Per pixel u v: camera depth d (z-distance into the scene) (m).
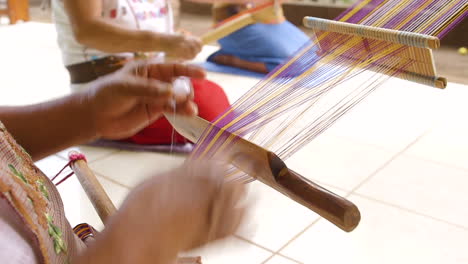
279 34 3.05
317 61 0.58
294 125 0.53
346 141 2.09
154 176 0.35
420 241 1.49
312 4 4.12
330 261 1.41
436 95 2.58
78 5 1.59
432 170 1.86
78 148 2.07
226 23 1.57
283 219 1.57
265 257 1.41
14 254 0.35
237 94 2.69
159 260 0.33
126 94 0.59
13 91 2.81
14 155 0.47
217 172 0.35
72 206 1.65
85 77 2.02
